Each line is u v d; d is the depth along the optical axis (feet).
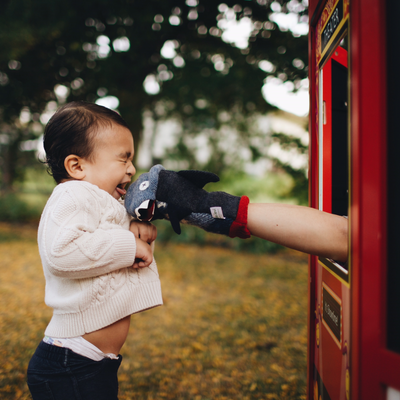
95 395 3.24
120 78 16.37
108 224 3.42
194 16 14.07
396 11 2.31
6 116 20.24
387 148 2.32
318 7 3.97
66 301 3.29
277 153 14.88
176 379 7.49
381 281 2.29
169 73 17.43
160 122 27.07
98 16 13.79
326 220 3.06
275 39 13.30
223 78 18.25
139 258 3.51
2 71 16.52
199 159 27.02
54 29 13.67
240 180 25.04
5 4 14.23
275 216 3.08
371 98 2.35
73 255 3.06
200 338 9.75
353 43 2.45
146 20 13.23
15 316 10.91
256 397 6.77
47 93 18.30
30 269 16.47
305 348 9.14
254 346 9.24
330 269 3.57
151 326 10.55
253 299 13.42
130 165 3.76
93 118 3.51
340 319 3.20
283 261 20.17
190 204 3.20
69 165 3.50
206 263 18.98
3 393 6.61
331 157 4.18
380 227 2.31
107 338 3.36
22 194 31.68
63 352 3.25
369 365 2.31
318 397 4.00
